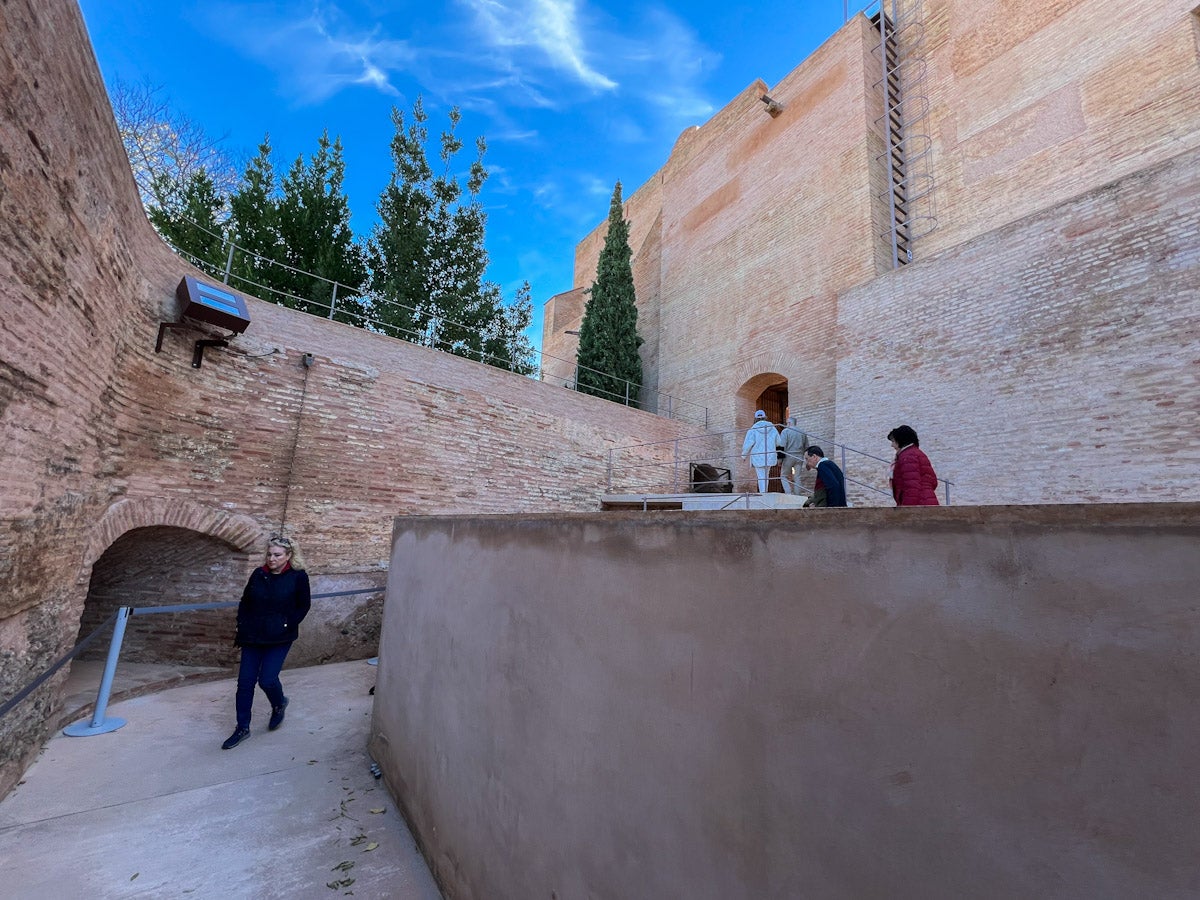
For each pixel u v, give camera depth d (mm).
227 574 6762
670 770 1459
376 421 8281
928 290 9820
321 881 2803
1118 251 7461
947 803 902
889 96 13039
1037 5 10750
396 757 3729
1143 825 701
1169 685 703
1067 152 9992
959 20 12094
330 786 3832
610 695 1732
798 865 1103
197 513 6270
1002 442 8414
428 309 14812
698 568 1457
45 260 3473
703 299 16609
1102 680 766
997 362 8648
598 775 1737
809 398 12828
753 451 10250
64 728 4504
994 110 11195
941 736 922
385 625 4492
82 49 3604
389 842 3193
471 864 2488
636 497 10766
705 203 17125
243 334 7016
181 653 6562
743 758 1253
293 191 12727
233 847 3047
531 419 10547
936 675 942
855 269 12211
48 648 4152
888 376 10234
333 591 7449
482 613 2740
